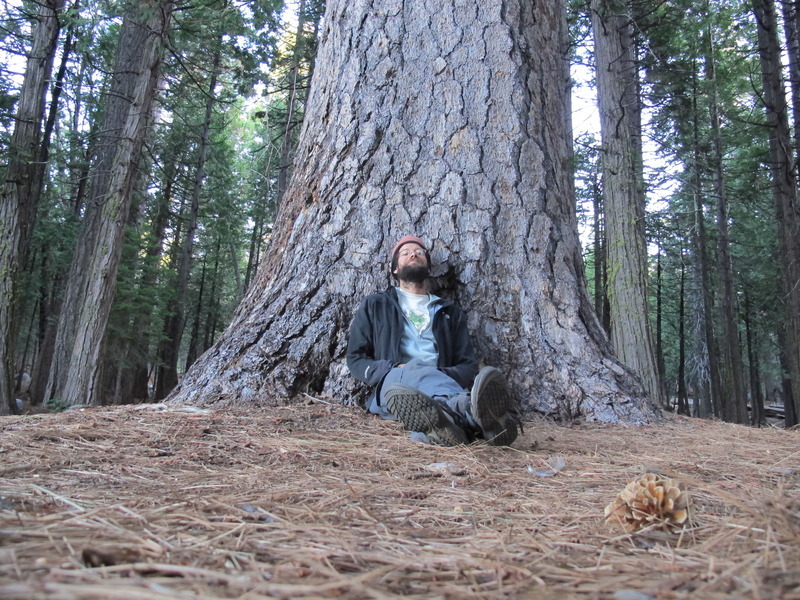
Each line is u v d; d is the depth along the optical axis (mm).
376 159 4289
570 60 10359
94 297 9156
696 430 3658
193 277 26078
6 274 8227
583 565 1135
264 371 3695
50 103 10586
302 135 4812
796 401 10422
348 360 3535
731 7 10617
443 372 3416
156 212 18109
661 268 21562
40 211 14922
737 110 13727
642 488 1489
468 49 4477
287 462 2260
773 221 15445
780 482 1939
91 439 2494
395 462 2336
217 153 18828
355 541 1249
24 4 9516
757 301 17781
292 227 4406
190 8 9070
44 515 1343
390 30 4523
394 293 3736
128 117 9602
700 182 14898
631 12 9594
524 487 1993
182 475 1968
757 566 1047
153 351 18281
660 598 913
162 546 1125
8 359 8117
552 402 3775
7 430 2572
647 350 8461
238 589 894
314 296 3982
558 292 4113
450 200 4211
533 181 4324
